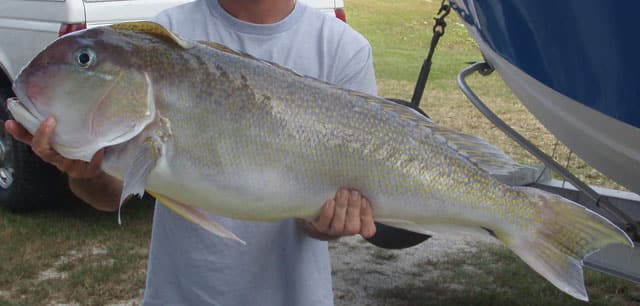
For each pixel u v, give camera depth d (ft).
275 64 4.57
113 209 5.33
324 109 4.53
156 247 5.45
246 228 5.32
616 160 8.21
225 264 5.31
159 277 5.41
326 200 4.56
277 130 4.44
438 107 26.43
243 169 4.43
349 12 51.26
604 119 7.58
